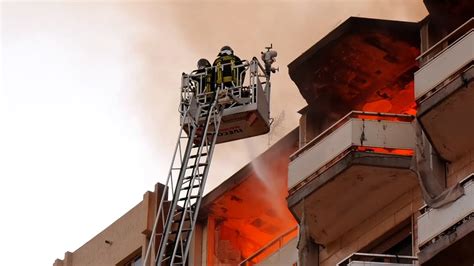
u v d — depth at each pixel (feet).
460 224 114.21
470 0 127.75
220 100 137.90
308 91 138.92
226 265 147.33
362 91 137.69
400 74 135.13
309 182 131.44
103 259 160.04
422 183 121.60
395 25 131.85
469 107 120.47
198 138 139.23
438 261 115.44
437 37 130.00
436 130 122.31
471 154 121.90
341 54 134.92
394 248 127.85
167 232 129.08
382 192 128.47
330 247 133.18
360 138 127.75
